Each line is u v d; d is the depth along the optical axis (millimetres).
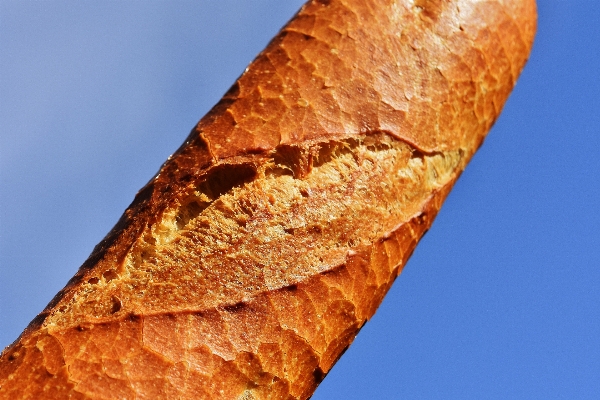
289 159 402
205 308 389
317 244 400
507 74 434
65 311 387
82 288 390
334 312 399
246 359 389
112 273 392
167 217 396
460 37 423
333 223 402
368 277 404
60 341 383
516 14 435
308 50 408
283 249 397
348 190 405
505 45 432
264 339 391
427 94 417
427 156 418
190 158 399
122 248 394
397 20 417
